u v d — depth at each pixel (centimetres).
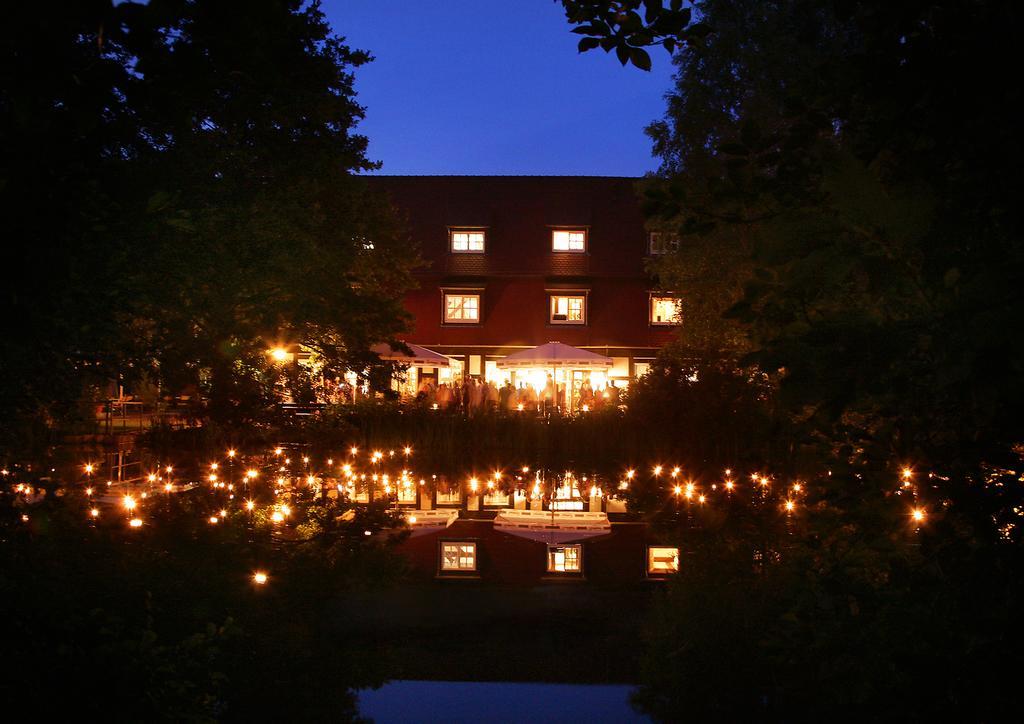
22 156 174
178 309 1038
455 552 1073
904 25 184
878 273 153
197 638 405
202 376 1466
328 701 567
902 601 210
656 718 548
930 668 180
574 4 216
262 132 1680
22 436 353
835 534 246
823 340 152
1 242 191
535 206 3791
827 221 158
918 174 184
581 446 2055
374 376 1730
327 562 955
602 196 3816
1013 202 169
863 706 213
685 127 2306
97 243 316
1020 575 183
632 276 3597
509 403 2556
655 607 830
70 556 665
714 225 211
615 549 1109
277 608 756
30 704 300
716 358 2031
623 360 3575
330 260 1733
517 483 1695
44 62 154
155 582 746
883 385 151
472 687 607
